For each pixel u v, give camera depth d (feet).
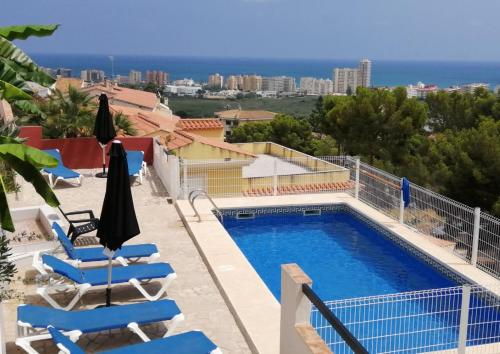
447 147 90.07
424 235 41.09
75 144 58.29
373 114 107.04
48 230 36.01
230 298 27.91
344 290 35.29
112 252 25.43
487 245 34.42
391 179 45.68
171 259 34.58
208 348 20.10
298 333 17.79
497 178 78.95
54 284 26.86
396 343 25.82
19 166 18.06
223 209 47.52
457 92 126.72
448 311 27.17
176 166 47.19
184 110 403.54
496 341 27.04
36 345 22.97
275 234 46.65
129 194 25.21
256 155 89.40
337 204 50.88
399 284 36.27
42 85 20.76
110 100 144.46
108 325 21.56
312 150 158.51
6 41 20.17
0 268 21.89
